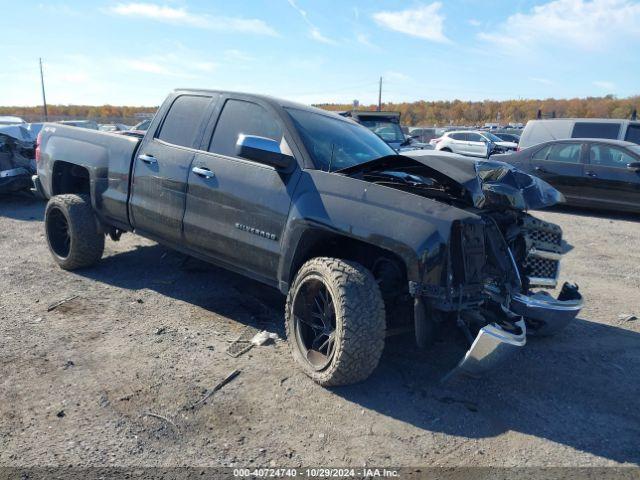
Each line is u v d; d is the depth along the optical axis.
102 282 5.28
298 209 3.62
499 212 4.00
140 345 3.93
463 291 3.24
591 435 3.11
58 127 5.88
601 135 13.72
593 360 4.13
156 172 4.65
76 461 2.64
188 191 4.38
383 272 3.69
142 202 4.78
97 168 5.17
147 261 6.00
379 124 13.98
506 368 3.92
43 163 5.84
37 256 6.15
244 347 3.97
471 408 3.33
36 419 2.97
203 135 4.48
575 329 4.77
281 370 3.65
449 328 3.69
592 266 7.00
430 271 3.10
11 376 3.41
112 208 5.09
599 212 11.62
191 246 4.48
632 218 10.95
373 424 3.09
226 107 4.44
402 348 4.13
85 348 3.85
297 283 3.59
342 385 3.40
